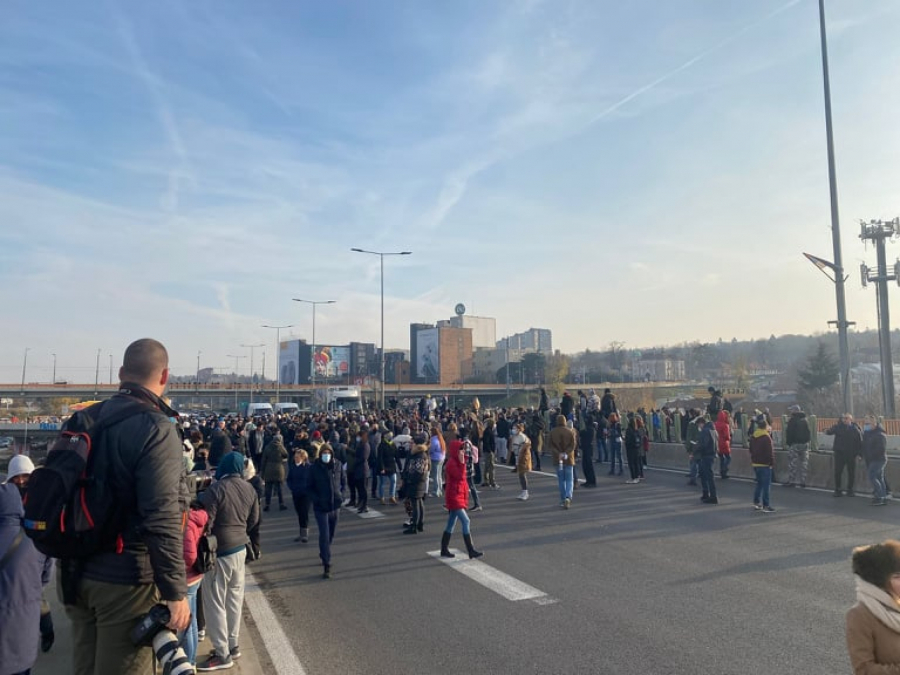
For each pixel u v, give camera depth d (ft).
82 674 8.87
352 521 43.75
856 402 173.37
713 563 28.53
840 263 65.46
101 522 8.25
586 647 19.16
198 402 507.30
